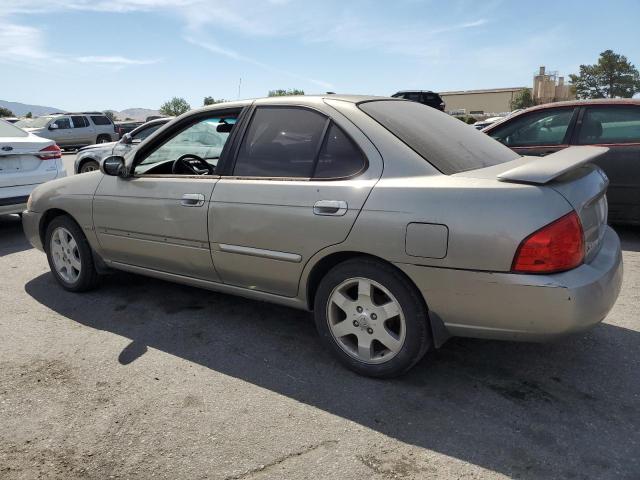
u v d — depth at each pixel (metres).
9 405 2.86
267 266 3.31
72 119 23.08
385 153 2.95
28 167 6.65
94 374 3.18
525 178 2.58
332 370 3.21
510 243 2.52
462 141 3.32
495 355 3.35
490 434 2.56
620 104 5.89
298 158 3.24
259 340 3.63
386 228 2.79
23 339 3.68
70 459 2.43
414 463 2.37
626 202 5.89
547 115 6.32
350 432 2.60
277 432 2.61
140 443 2.54
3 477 2.32
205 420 2.71
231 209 3.37
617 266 2.87
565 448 2.45
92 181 4.26
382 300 3.01
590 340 3.52
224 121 3.80
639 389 2.94
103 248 4.25
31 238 4.82
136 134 10.17
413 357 2.92
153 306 4.26
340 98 3.33
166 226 3.74
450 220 2.63
